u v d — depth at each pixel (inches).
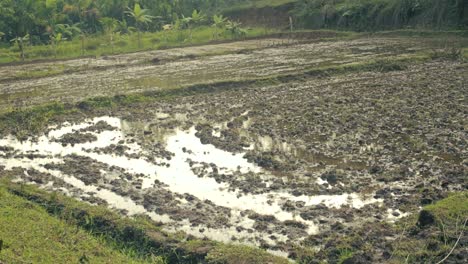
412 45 1062.4
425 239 297.4
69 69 967.0
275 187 401.1
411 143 480.7
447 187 379.6
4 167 468.8
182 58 1067.3
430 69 828.0
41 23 1342.3
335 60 932.6
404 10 1310.3
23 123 609.6
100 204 383.6
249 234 331.6
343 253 297.7
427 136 498.6
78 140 543.5
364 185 396.8
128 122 612.4
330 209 358.3
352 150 474.3
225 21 1598.2
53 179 434.0
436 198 358.6
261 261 290.4
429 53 927.7
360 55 973.2
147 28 1610.5
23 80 884.0
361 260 285.1
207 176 432.8
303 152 477.7
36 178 434.6
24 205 366.9
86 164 469.1
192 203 380.5
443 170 412.8
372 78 789.9
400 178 403.2
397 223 328.5
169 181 426.0
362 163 442.6
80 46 1283.2
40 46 1285.7
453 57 902.4
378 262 283.6
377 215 345.1
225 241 324.2
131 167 462.0
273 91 735.1
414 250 289.0
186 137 546.3
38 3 1331.2
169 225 346.6
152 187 413.1
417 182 394.3
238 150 492.7
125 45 1326.3
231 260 292.5
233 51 1130.7
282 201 377.4
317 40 1243.2
